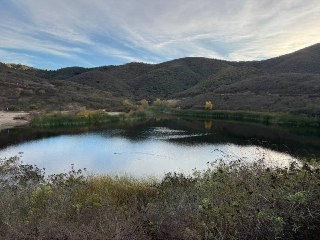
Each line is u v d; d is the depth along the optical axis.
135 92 156.75
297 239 4.04
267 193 4.72
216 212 4.52
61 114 57.72
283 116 64.06
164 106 99.06
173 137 38.66
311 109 66.44
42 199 5.99
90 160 25.14
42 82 109.75
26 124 52.06
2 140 35.78
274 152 23.91
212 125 55.66
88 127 50.34
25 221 4.91
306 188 4.62
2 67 114.25
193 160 24.97
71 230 4.56
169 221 4.83
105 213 5.18
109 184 8.47
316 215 4.16
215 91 106.81
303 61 152.00
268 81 101.38
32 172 9.13
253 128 51.22
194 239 4.31
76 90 110.31
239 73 138.75
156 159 25.50
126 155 27.20
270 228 4.08
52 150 29.61
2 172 8.76
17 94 81.69
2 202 5.75
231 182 5.73
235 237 4.17
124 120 64.31
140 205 6.54
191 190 6.46
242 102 87.88
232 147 30.08
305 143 34.00
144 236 4.43
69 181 7.57
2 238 4.46
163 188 7.84
